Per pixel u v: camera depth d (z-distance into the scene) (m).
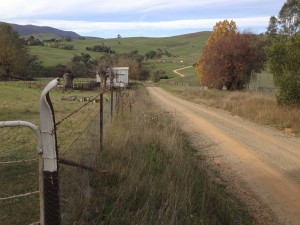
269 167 9.71
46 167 3.47
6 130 12.51
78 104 26.09
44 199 3.53
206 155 10.88
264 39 43.94
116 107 14.84
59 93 39.66
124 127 10.93
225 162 10.13
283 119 16.95
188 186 6.47
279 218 6.54
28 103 25.58
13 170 7.68
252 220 6.33
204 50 46.62
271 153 11.32
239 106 22.19
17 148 10.11
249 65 41.47
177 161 7.95
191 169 7.66
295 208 7.00
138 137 9.86
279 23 55.59
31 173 7.48
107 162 7.31
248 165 9.88
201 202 6.04
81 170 6.21
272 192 7.82
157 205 5.77
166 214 5.15
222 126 16.61
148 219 5.11
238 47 41.25
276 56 18.91
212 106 26.75
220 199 6.51
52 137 3.44
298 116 16.91
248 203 7.14
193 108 25.22
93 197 5.72
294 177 8.90
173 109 24.08
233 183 8.30
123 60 105.25
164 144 9.66
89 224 4.93
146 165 7.49
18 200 5.85
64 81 42.66
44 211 3.55
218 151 11.48
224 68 42.12
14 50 74.81
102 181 6.42
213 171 9.12
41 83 50.44
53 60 118.75
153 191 5.99
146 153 8.45
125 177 6.66
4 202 5.75
